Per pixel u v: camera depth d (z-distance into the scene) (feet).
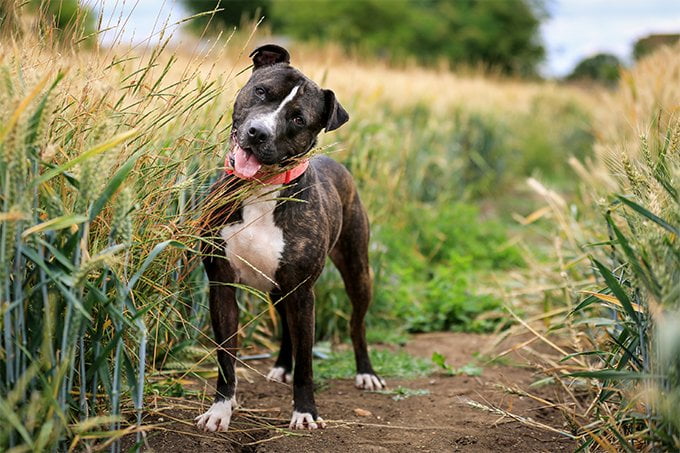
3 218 7.42
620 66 26.84
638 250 8.98
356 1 102.37
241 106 11.78
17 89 8.62
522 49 116.88
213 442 10.79
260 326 16.85
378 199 22.12
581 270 17.39
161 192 11.16
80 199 8.41
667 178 9.53
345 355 16.56
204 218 11.46
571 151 49.42
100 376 9.37
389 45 101.24
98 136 8.62
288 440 11.26
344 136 21.81
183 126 12.16
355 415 12.75
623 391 10.19
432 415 12.89
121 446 10.09
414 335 18.88
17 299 8.19
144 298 10.89
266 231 11.65
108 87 10.57
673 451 8.74
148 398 11.47
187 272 12.12
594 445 11.00
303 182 11.94
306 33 99.71
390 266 22.07
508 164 43.96
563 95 65.46
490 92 51.62
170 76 15.44
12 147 7.64
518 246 26.32
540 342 17.19
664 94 20.92
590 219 19.25
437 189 33.40
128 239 8.55
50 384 8.34
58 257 8.20
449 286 20.67
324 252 12.23
